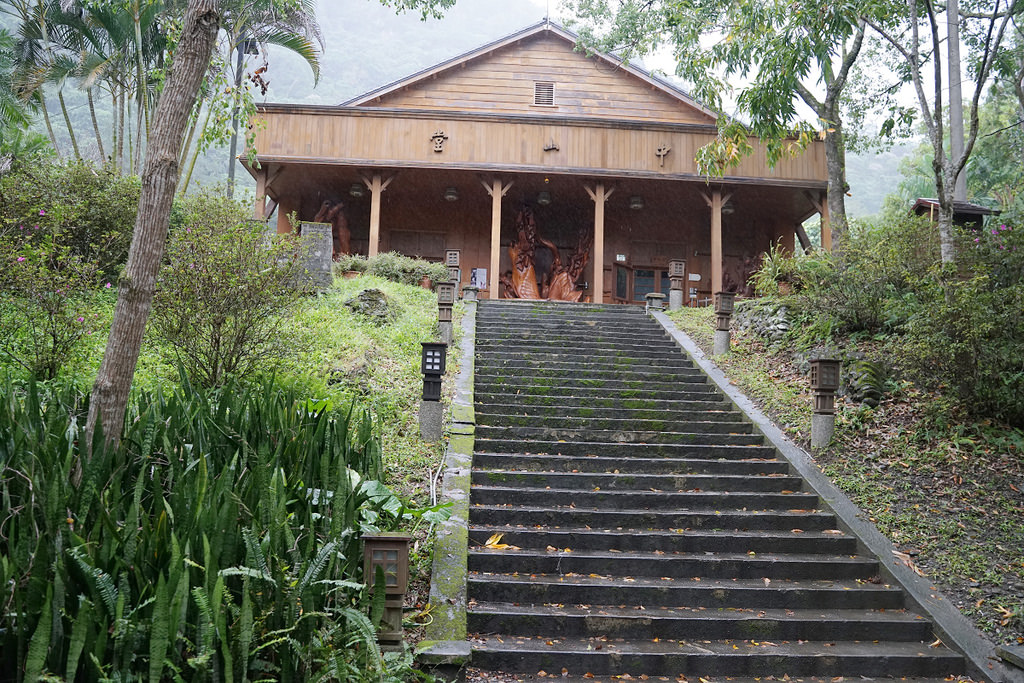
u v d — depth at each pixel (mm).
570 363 10203
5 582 2656
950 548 5707
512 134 16094
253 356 7449
